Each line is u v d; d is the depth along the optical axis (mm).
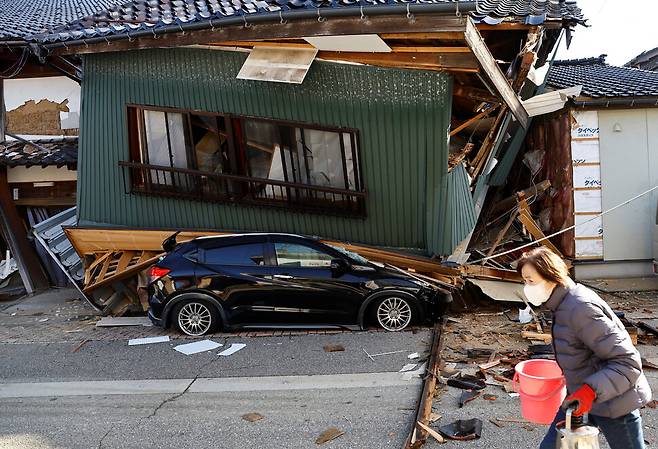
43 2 17906
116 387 6426
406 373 6516
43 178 13484
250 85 9289
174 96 9641
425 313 8531
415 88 8664
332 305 8461
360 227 9641
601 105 11703
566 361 3146
